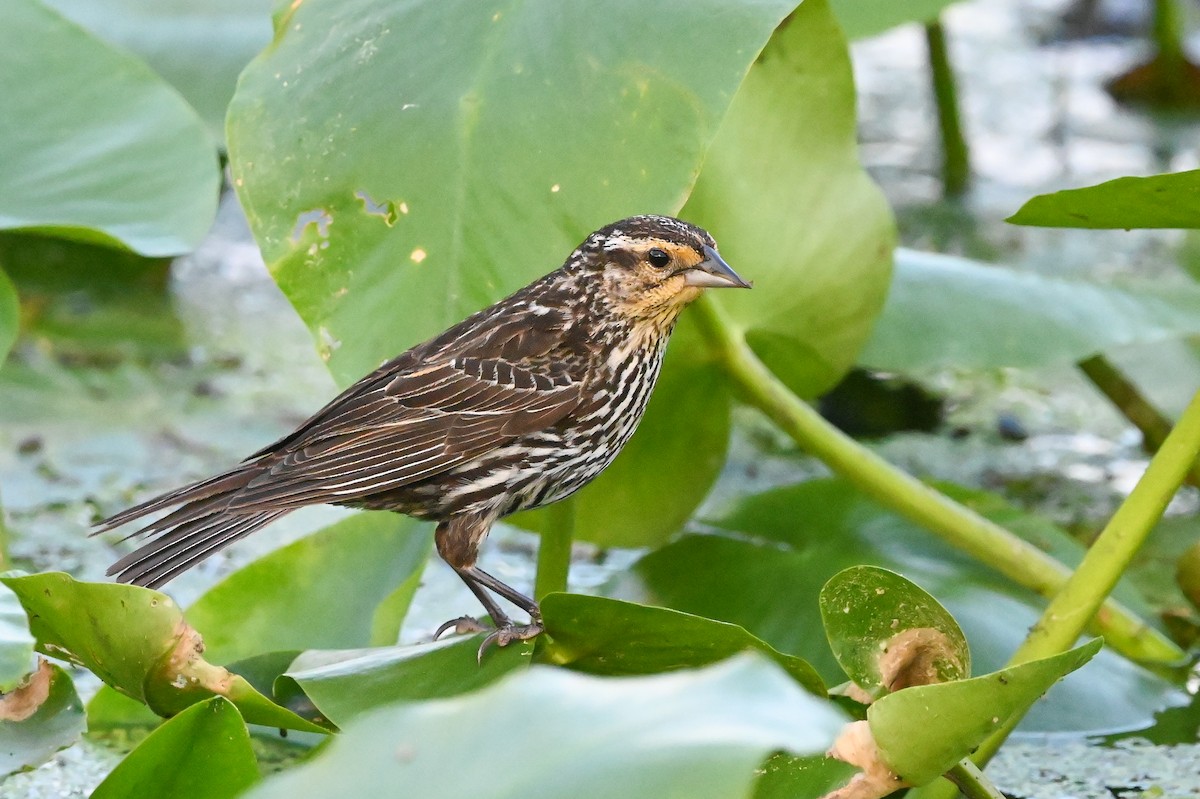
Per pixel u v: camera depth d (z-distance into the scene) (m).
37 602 6.66
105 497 10.93
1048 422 12.68
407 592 8.27
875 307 9.30
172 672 6.67
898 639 6.64
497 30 7.88
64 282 13.98
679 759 4.24
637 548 9.60
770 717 4.37
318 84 7.93
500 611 7.99
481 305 7.62
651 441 9.27
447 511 8.01
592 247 8.05
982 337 10.48
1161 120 18.34
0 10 9.51
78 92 9.41
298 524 10.73
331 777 4.58
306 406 12.43
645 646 6.76
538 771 4.36
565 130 7.65
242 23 13.11
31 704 6.73
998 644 8.70
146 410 12.20
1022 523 10.05
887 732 5.94
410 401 7.81
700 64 7.61
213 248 15.23
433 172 7.70
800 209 8.88
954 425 12.64
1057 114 18.41
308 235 7.70
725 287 8.02
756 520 9.80
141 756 5.91
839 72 8.70
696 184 8.66
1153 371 12.45
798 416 9.05
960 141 16.31
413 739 4.62
